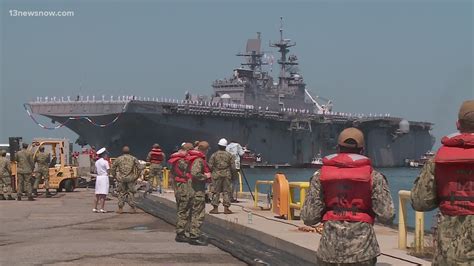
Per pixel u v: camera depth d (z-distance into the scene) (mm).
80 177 32375
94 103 80938
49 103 83000
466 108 4234
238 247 10500
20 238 12250
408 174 94250
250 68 132125
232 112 95438
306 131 111688
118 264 9195
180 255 10062
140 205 19734
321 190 5000
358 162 4910
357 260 4797
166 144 89250
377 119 114062
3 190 23234
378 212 4844
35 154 24922
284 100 128750
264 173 99500
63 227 14281
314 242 9766
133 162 17891
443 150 4203
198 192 11359
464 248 4035
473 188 4078
